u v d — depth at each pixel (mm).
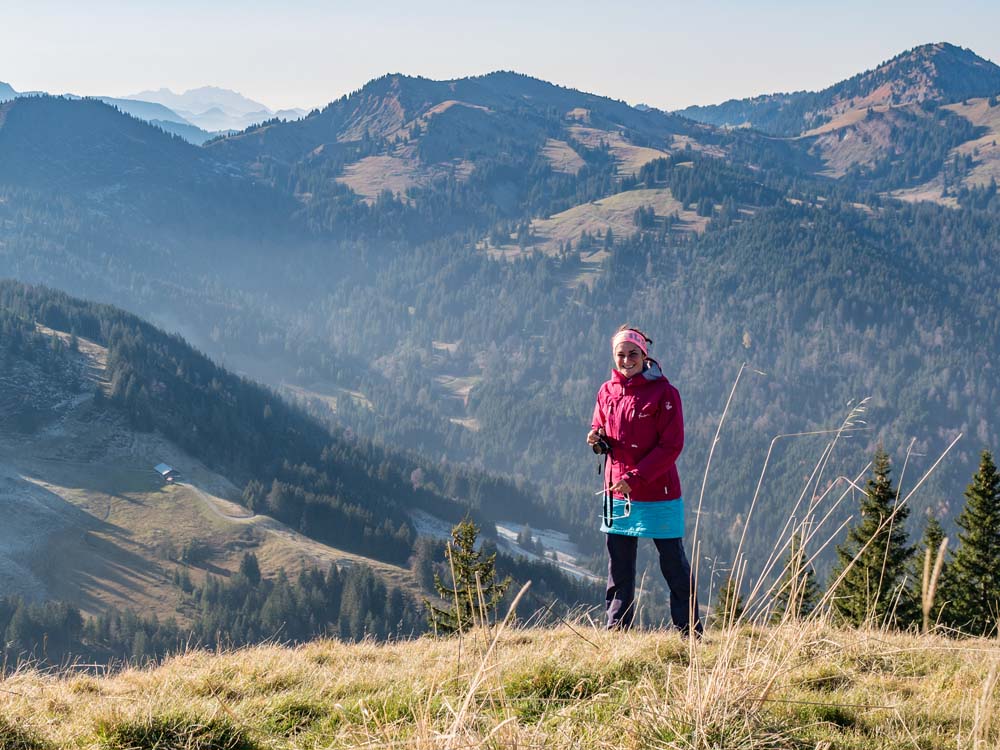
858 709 3502
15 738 3484
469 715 2818
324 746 3373
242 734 3611
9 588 125812
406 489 191875
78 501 154375
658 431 5109
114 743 3457
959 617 14086
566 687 3936
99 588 129375
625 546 5367
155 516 151875
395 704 3779
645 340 5164
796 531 3162
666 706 3057
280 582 120312
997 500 17406
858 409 3023
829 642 4152
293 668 5121
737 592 3223
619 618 5285
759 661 3355
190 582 130125
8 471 158875
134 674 5391
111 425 179125
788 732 3027
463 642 4773
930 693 3820
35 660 5242
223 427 186750
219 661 5559
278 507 155750
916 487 2971
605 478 5395
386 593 117000
